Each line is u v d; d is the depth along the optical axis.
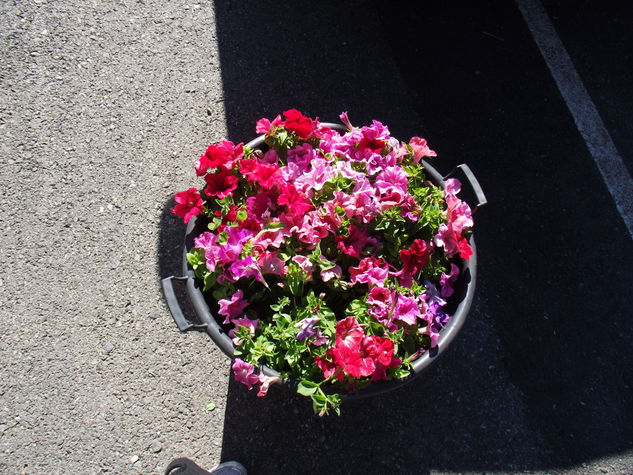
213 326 1.50
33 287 2.20
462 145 2.51
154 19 2.69
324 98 2.58
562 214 2.40
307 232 1.50
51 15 2.66
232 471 1.93
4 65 2.56
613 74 2.69
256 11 2.74
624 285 2.30
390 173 1.61
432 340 1.51
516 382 2.14
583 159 2.51
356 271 1.51
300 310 1.49
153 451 2.03
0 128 2.44
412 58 2.68
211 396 2.09
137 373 2.11
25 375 2.09
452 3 2.79
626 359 2.19
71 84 2.54
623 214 2.42
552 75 2.67
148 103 2.53
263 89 2.58
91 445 2.02
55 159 2.41
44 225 2.30
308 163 1.66
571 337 2.21
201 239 1.52
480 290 2.26
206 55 2.63
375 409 2.08
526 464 2.04
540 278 2.29
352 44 2.70
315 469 2.01
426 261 1.48
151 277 2.25
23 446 2.01
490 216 2.38
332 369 1.37
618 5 2.81
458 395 2.12
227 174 1.58
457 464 2.03
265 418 2.07
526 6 2.80
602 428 2.09
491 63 2.68
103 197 2.35
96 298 2.20
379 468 2.02
